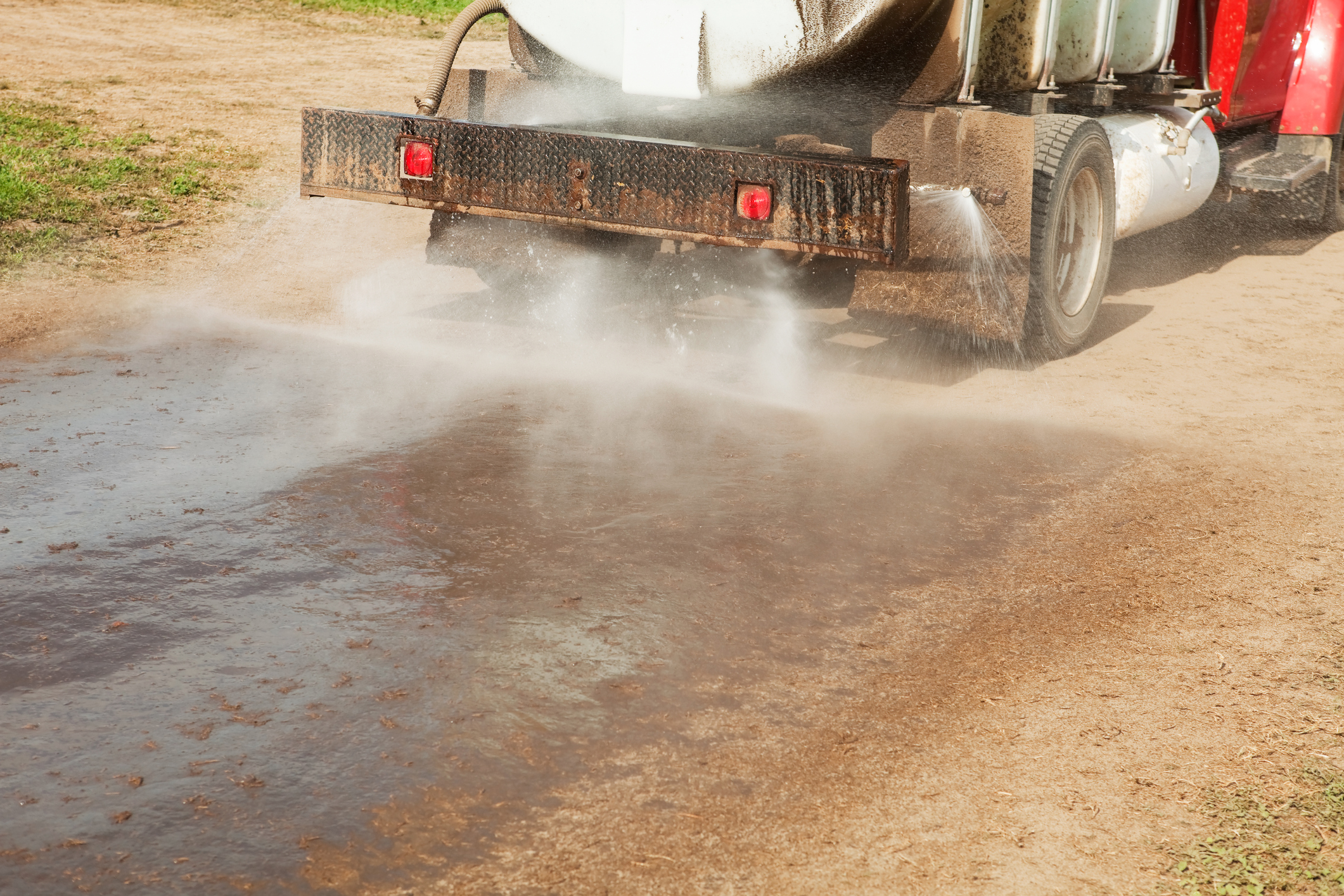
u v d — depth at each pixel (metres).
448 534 4.36
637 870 2.73
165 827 2.84
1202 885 2.72
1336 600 4.11
